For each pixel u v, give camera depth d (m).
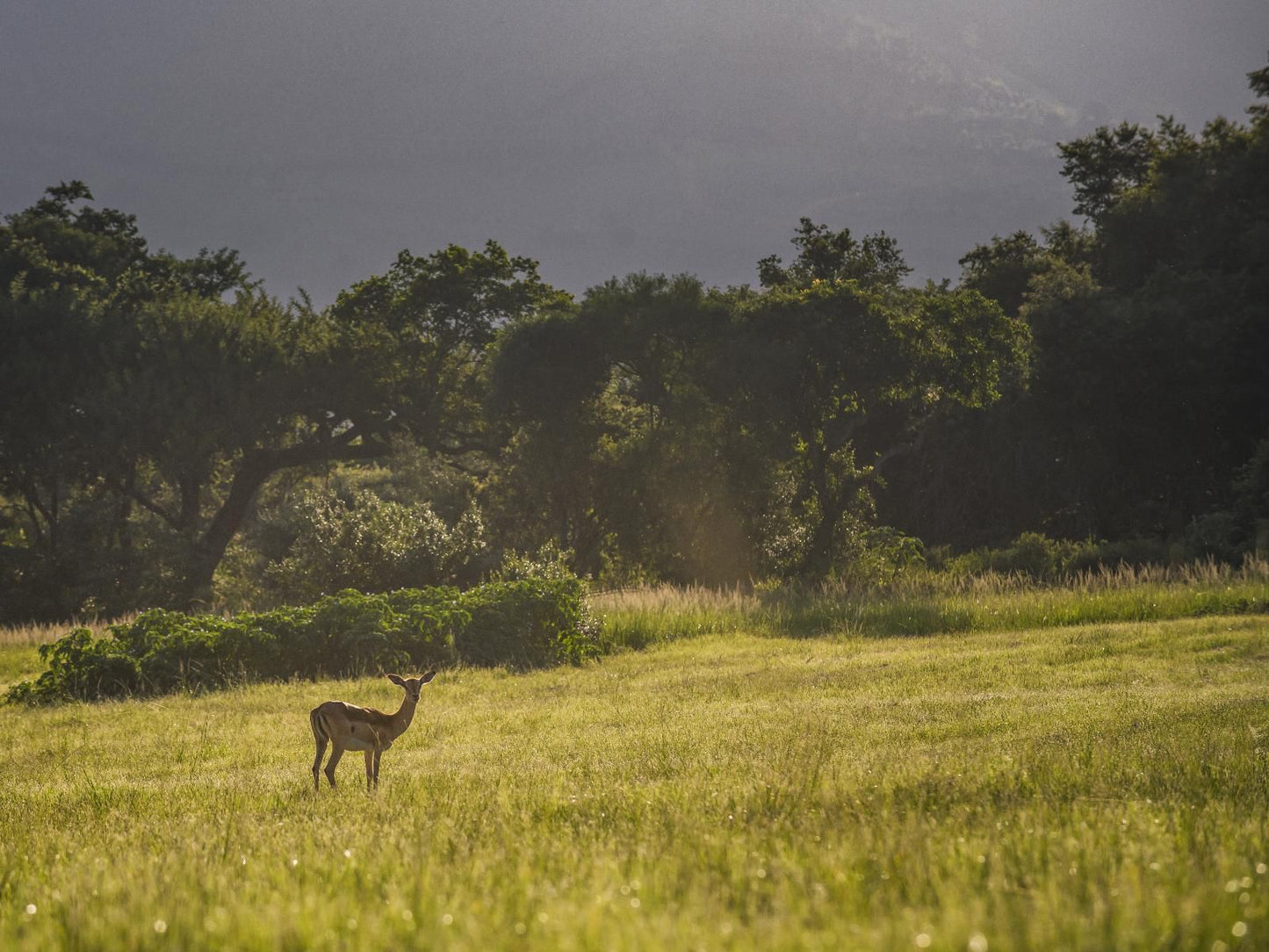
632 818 22.09
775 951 10.88
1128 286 173.12
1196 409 151.88
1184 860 15.28
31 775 39.78
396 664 69.44
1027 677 55.06
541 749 38.84
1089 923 11.70
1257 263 155.50
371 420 169.62
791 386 137.50
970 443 169.00
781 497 142.88
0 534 171.00
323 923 12.36
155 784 35.12
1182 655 60.53
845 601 95.56
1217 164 167.00
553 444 143.50
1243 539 125.12
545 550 105.56
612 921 11.76
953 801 22.59
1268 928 11.89
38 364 154.00
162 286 188.62
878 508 181.12
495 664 72.06
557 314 145.50
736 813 21.39
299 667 69.44
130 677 65.12
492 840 19.45
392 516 101.69
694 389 143.88
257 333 163.38
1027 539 131.62
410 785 30.05
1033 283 170.62
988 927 11.38
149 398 152.50
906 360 138.62
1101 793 23.25
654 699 53.38
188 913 13.41
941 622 85.12
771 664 67.38
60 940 12.90
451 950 11.12
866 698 50.06
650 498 143.25
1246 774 25.36
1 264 180.00
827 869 14.95
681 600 96.25
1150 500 161.38
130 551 154.50
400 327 176.88
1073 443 159.00
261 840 21.09
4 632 105.56
